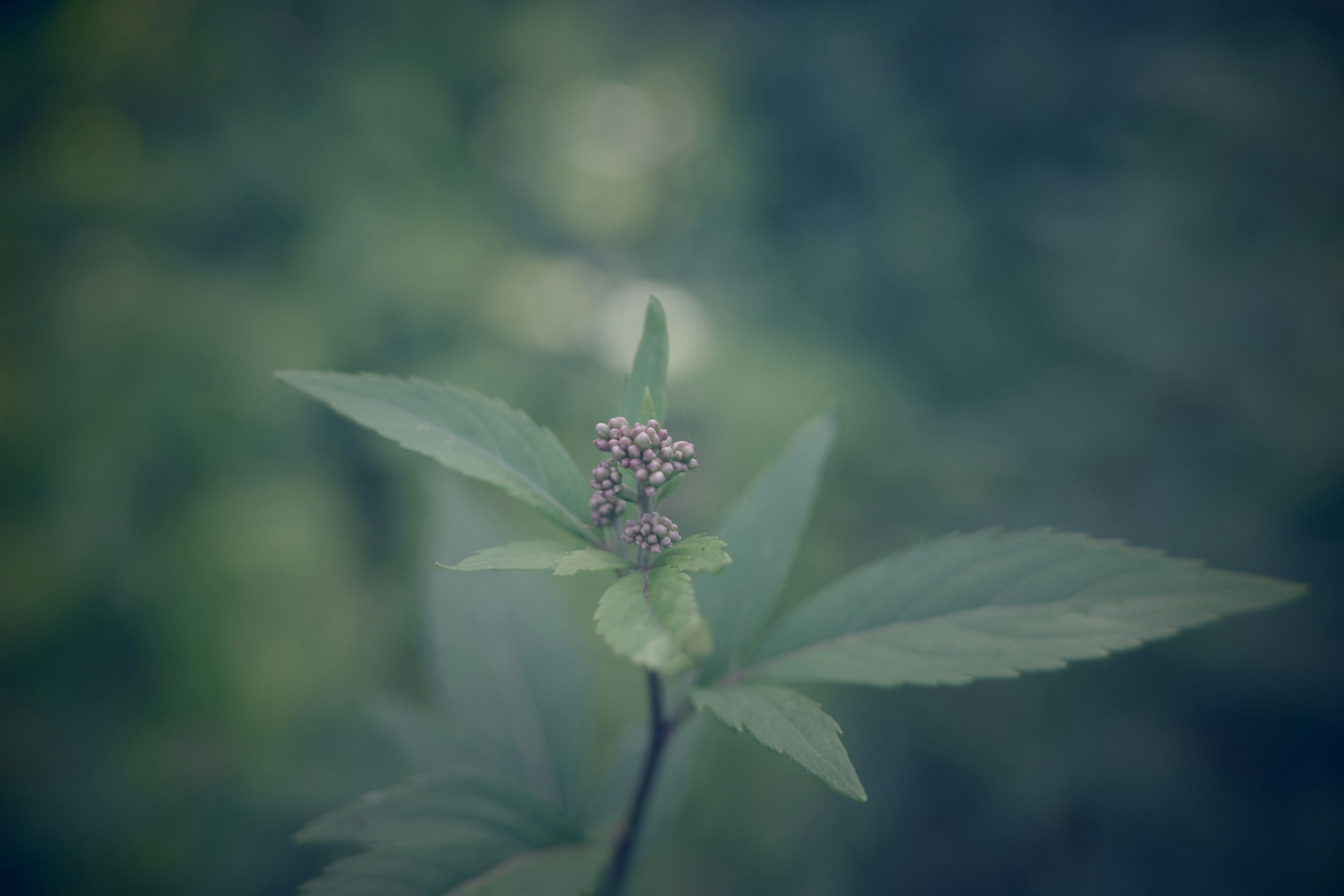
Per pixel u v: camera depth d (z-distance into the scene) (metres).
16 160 5.07
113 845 3.77
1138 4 5.51
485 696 2.06
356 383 1.40
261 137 5.55
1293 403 3.94
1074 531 4.15
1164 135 4.88
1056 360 4.94
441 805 1.54
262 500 4.50
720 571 1.13
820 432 1.75
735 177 6.95
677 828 3.98
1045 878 3.88
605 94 8.00
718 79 7.34
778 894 3.87
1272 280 4.14
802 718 1.20
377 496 5.15
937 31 6.34
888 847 4.07
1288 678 3.65
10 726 3.89
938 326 5.52
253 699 4.11
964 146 5.96
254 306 5.03
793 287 6.25
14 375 4.39
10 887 3.66
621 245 7.20
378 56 6.28
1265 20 4.89
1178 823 3.72
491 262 6.11
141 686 4.09
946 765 4.26
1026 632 1.39
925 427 5.08
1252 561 3.77
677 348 5.38
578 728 2.05
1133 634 1.35
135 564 4.18
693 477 5.00
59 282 4.75
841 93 6.58
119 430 4.39
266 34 5.80
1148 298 4.30
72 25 5.25
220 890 3.78
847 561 4.78
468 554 2.15
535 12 7.09
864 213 6.32
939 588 1.48
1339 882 3.43
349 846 3.94
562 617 2.15
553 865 1.49
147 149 5.35
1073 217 4.92
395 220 5.73
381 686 4.41
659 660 1.00
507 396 5.23
